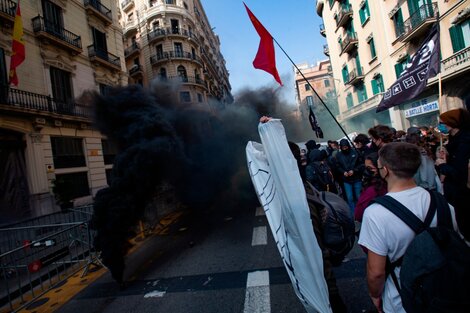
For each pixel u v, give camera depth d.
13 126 10.92
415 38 13.80
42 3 13.07
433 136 4.43
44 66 12.72
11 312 3.68
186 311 3.04
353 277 3.17
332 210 2.12
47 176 12.02
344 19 21.03
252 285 3.37
